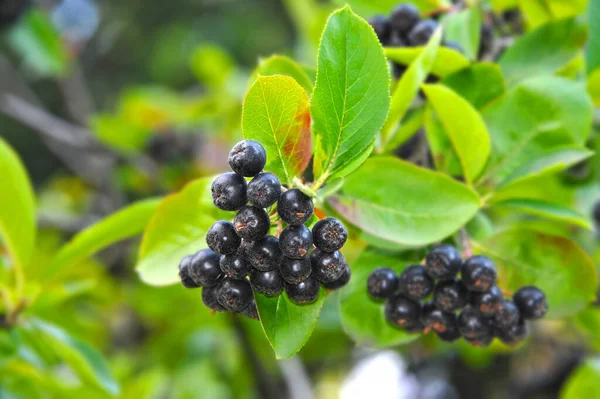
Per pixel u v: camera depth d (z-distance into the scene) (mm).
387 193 347
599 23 401
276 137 300
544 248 364
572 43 399
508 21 448
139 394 516
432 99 356
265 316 307
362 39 301
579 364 705
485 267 330
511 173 372
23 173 394
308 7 656
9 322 411
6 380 454
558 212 361
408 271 340
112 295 678
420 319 347
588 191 478
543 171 360
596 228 488
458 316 343
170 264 340
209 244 290
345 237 292
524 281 365
